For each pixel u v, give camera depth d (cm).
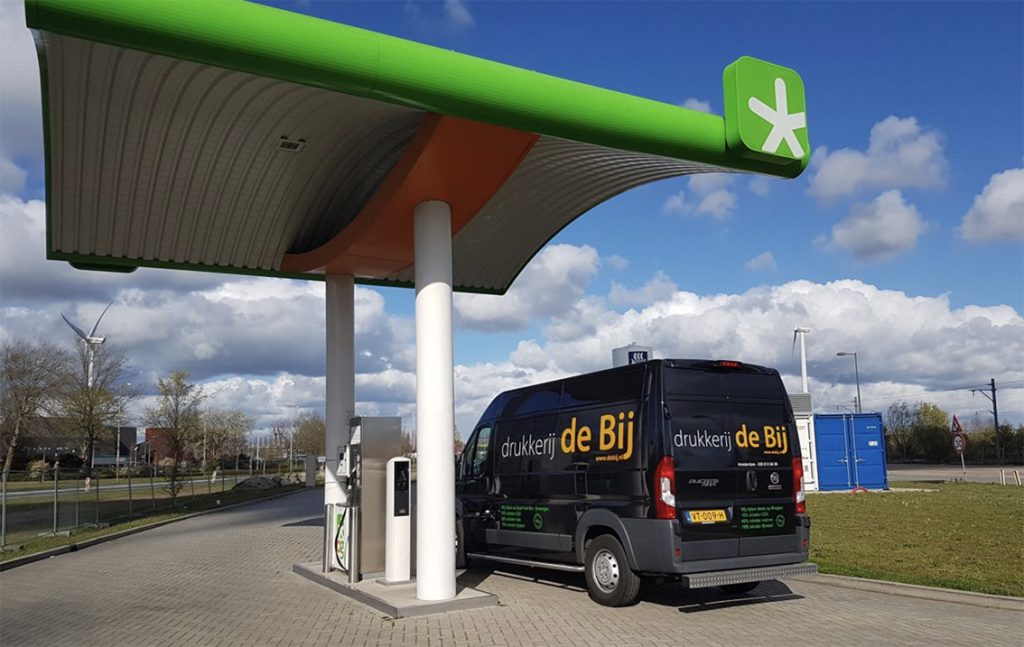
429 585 809
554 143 825
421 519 816
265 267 1152
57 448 5866
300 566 1093
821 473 2484
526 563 948
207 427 5338
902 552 1155
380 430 959
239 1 582
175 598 930
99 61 650
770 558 806
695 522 768
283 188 965
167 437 3519
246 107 760
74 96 706
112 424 4703
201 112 760
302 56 604
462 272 1255
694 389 810
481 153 764
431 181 796
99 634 741
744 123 800
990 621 752
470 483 1079
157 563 1271
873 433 2539
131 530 1855
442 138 738
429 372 816
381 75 637
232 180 920
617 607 817
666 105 782
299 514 2316
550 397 966
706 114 809
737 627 727
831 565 1036
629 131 755
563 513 891
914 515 1666
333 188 1009
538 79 705
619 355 1573
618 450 825
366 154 938
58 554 1454
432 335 816
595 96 734
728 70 820
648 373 812
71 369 4928
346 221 1098
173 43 562
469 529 1067
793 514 834
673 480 767
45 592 1005
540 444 954
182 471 4562
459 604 805
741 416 830
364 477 944
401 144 920
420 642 678
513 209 1058
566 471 896
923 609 812
